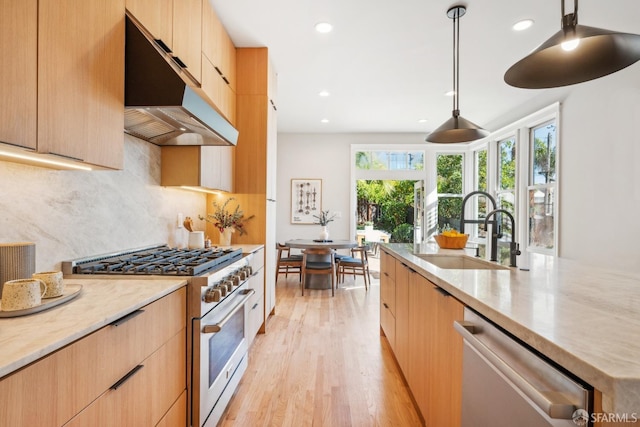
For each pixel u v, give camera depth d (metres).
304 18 2.65
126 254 1.94
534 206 4.48
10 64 0.89
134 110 1.59
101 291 1.24
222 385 1.78
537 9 2.51
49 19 1.02
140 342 1.12
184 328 1.46
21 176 1.27
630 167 2.88
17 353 0.68
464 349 1.16
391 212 7.95
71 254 1.54
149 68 1.47
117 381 0.99
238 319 2.08
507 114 5.03
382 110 5.04
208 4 2.37
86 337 0.86
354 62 3.44
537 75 1.43
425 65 3.50
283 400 2.02
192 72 2.08
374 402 2.00
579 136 3.50
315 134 6.47
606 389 0.55
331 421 1.82
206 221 3.21
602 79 3.19
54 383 0.76
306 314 3.73
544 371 0.74
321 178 6.46
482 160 6.09
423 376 1.71
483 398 1.01
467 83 3.97
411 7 2.50
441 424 1.42
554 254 3.85
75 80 1.12
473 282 1.30
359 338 3.03
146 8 1.57
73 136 1.12
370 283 5.36
